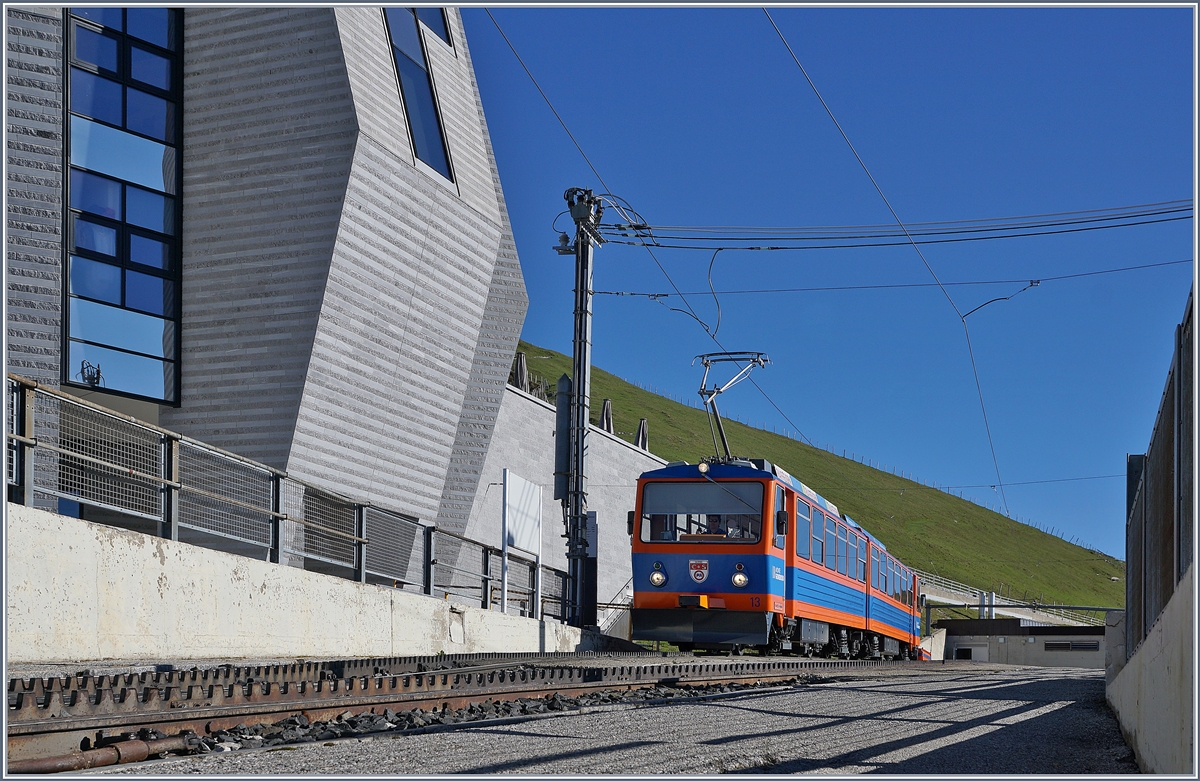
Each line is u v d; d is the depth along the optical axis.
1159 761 5.40
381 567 17.48
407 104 20.80
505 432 30.70
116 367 18.44
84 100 18.47
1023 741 7.26
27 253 17.05
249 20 19.72
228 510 13.05
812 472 154.38
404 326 20.77
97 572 10.32
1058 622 96.62
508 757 5.46
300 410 18.77
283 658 13.30
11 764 5.09
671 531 18.55
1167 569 5.91
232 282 19.34
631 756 5.60
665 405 170.25
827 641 21.41
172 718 6.37
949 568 124.44
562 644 21.91
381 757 5.43
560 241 23.08
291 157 19.27
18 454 9.71
